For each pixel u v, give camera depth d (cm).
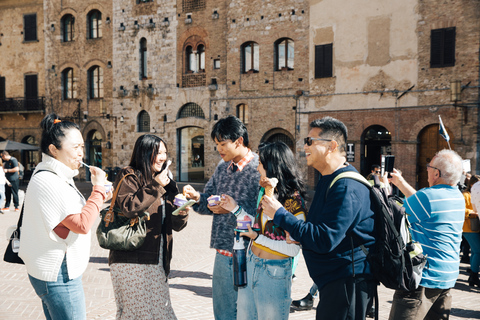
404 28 1858
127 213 330
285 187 312
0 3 2995
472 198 532
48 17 2880
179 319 542
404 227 302
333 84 2058
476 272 695
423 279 357
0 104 3006
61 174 302
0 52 3027
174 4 2495
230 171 388
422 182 1869
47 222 287
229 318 380
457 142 1747
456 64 1747
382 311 575
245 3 2277
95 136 2844
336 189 271
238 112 2345
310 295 584
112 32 2697
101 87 2781
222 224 377
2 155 1634
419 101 1836
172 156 2555
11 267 815
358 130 2000
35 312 565
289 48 2195
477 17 1695
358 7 1967
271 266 312
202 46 2445
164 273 362
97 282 706
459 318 554
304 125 2147
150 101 2602
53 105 2892
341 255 272
